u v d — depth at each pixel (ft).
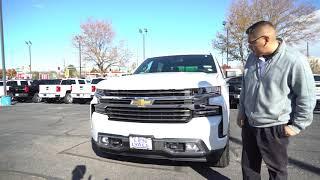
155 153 16.85
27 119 41.78
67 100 79.61
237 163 19.93
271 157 12.19
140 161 20.20
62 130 32.22
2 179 17.66
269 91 11.73
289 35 121.70
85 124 36.22
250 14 124.77
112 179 17.49
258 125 12.12
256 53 11.94
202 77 17.62
